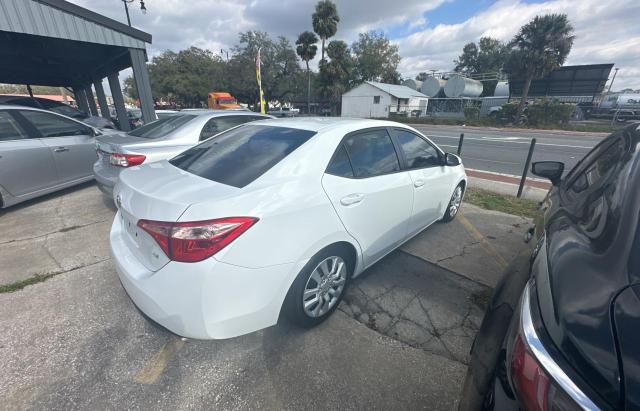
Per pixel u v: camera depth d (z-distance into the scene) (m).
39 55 8.59
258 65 17.44
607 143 2.18
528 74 23.38
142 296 1.71
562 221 1.49
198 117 4.63
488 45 60.69
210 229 1.55
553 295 1.00
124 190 2.01
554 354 0.85
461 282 2.88
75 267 3.00
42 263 3.07
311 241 1.93
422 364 1.98
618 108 25.61
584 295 0.94
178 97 42.53
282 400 1.72
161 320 1.67
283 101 44.03
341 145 2.32
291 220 1.82
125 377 1.85
